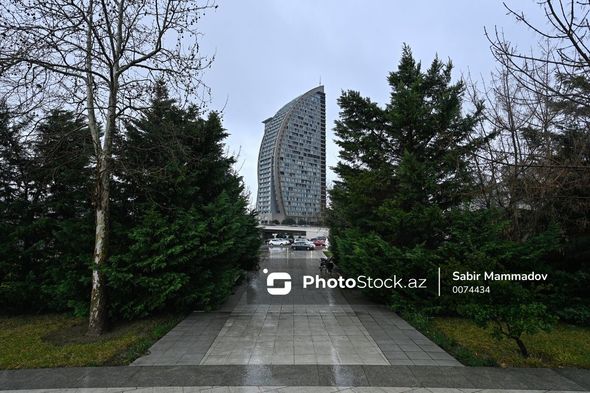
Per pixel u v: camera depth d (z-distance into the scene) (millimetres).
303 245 44500
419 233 9695
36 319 8305
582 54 4320
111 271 7172
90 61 7477
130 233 7969
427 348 6176
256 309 9320
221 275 9016
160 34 7391
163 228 7867
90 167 8469
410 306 8422
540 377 4941
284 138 84750
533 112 7191
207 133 9570
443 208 10094
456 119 10047
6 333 7191
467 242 7902
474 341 6551
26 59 6426
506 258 7582
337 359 5625
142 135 8711
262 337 6824
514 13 4824
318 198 88938
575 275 7672
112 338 6789
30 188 8945
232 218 9398
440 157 10227
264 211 87125
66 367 5332
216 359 5633
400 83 10680
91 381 4812
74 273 7926
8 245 8328
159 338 6766
